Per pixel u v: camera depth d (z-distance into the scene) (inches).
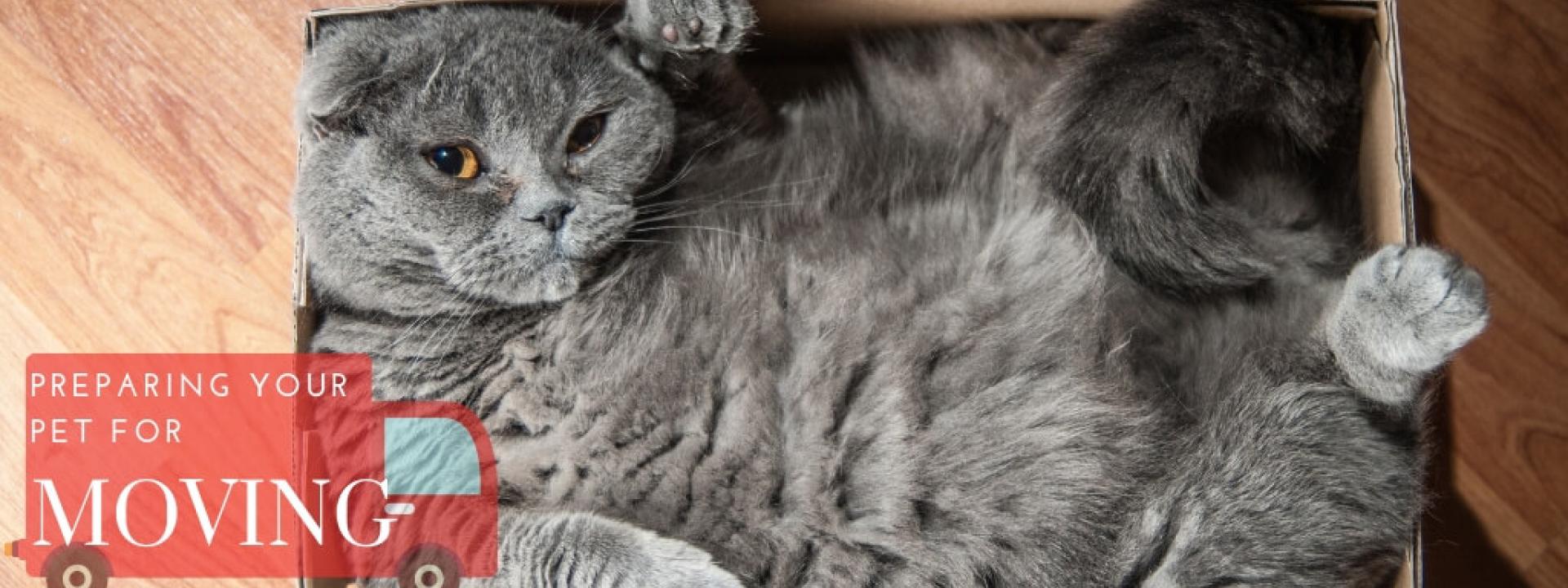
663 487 30.0
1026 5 32.9
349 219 30.1
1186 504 29.6
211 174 36.2
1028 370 29.9
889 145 32.5
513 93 29.9
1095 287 30.4
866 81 33.3
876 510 29.5
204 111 36.2
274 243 36.1
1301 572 29.3
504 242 29.9
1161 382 30.7
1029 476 29.6
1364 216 31.4
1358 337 29.5
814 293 30.2
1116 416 29.8
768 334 30.1
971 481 29.5
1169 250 30.9
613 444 30.0
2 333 35.8
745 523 29.8
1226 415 30.0
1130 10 31.6
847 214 31.6
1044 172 31.1
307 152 30.4
